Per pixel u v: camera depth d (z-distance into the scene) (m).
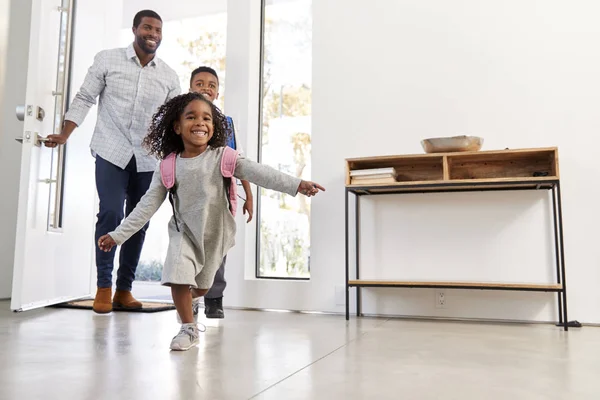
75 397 1.02
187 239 1.74
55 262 2.79
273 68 3.37
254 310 3.00
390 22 2.96
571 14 2.66
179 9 3.71
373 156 2.84
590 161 2.56
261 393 1.07
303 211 3.20
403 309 2.76
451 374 1.29
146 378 1.20
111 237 1.70
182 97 1.78
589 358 1.54
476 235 2.69
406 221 2.81
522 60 2.71
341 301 2.88
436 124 2.82
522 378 1.25
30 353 1.51
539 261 2.59
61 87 2.79
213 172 1.74
